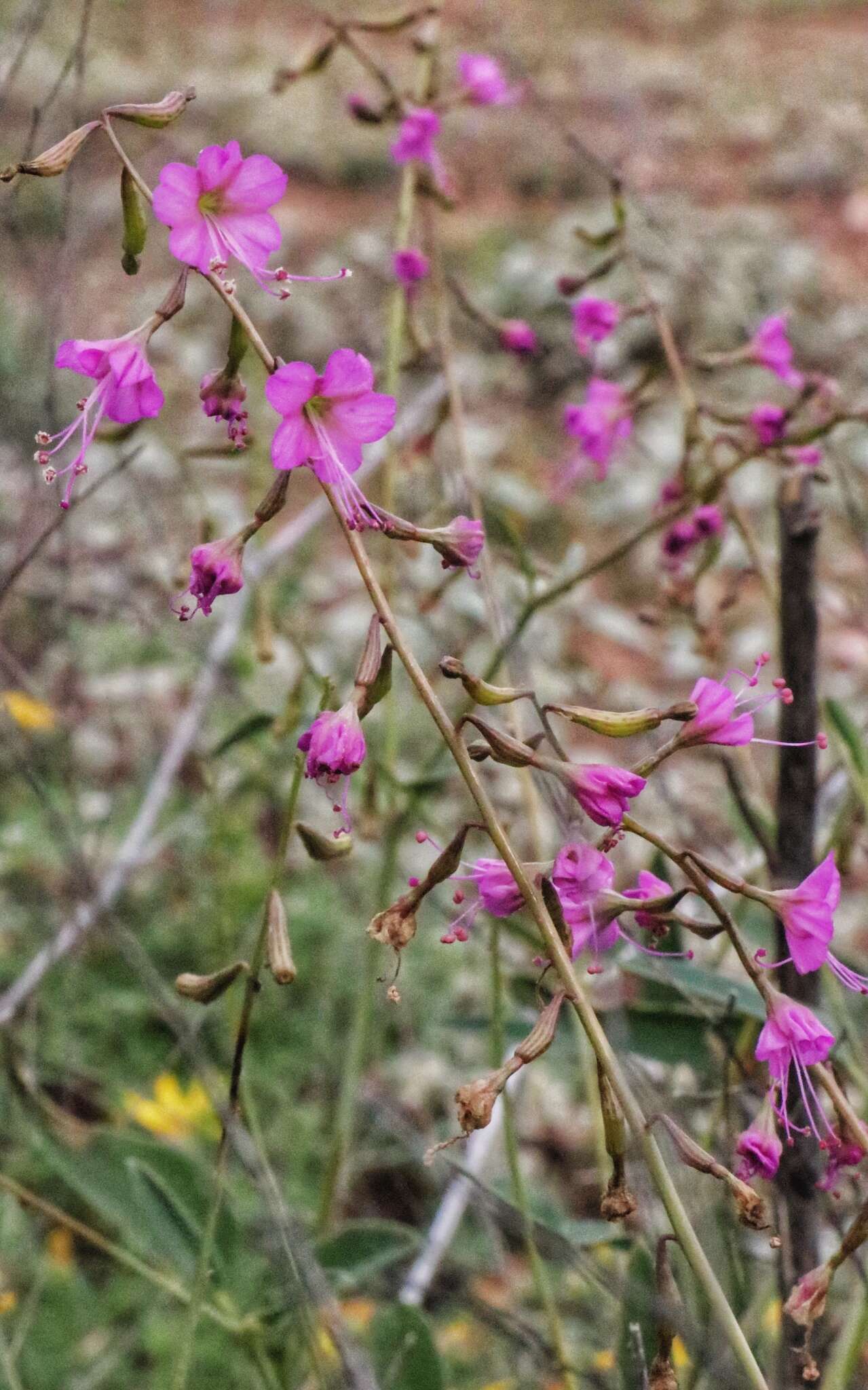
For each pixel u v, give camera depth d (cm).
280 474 28
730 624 107
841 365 111
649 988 36
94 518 83
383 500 41
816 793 36
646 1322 33
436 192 41
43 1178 51
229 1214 36
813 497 36
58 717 45
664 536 40
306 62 41
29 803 67
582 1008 27
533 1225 34
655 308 40
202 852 66
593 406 40
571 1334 44
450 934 29
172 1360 46
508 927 37
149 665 67
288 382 28
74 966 49
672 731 60
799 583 35
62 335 74
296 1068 58
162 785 48
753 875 38
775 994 28
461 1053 64
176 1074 49
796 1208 34
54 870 65
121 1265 51
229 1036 43
